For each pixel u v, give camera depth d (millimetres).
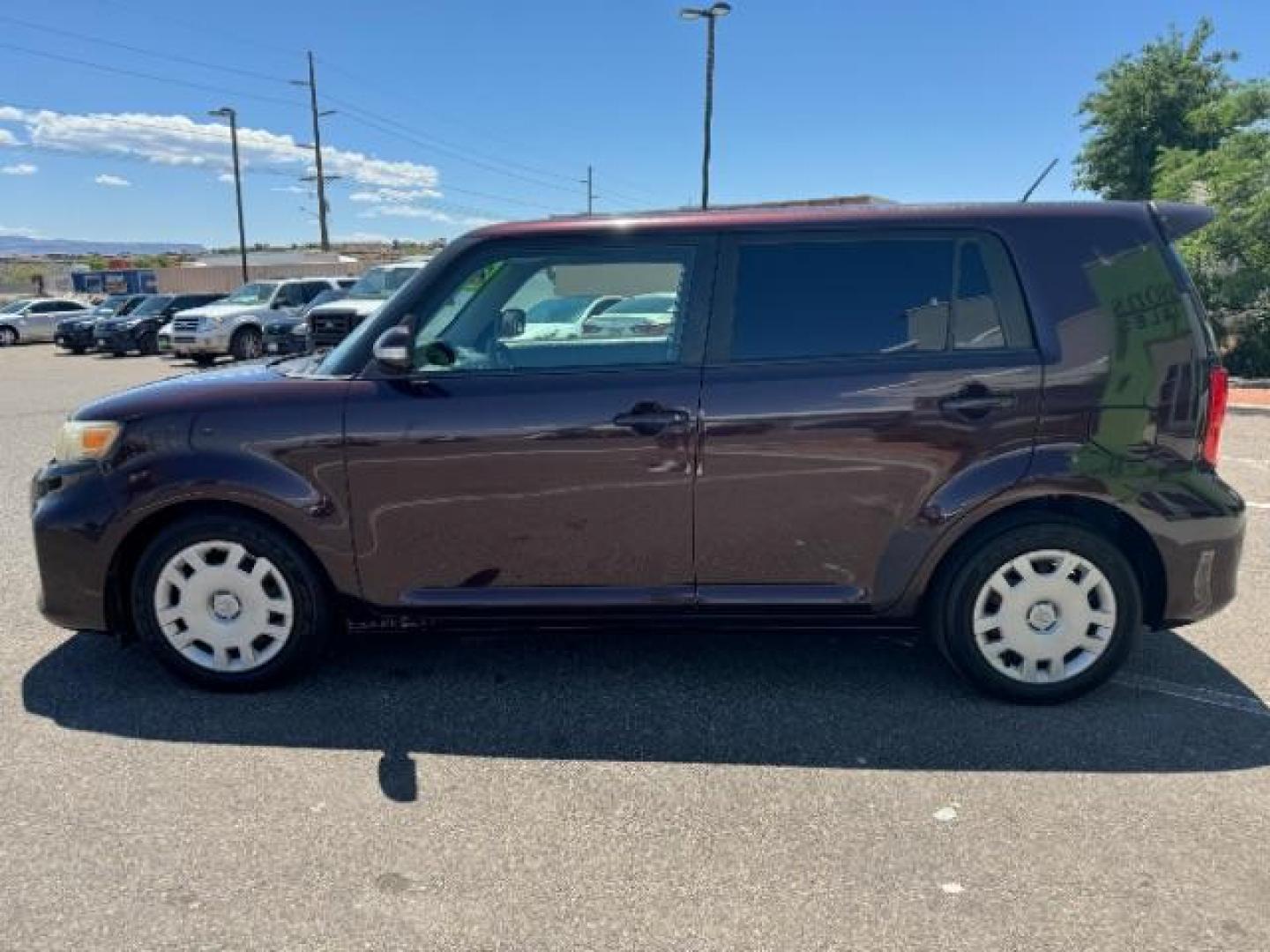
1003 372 3402
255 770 3207
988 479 3418
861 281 3488
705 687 3840
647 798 3037
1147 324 3436
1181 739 3381
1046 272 3441
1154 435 3430
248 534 3635
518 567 3580
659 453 3457
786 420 3422
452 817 2930
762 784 3117
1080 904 2504
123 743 3387
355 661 4086
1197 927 2412
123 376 19828
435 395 3516
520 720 3564
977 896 2537
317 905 2521
